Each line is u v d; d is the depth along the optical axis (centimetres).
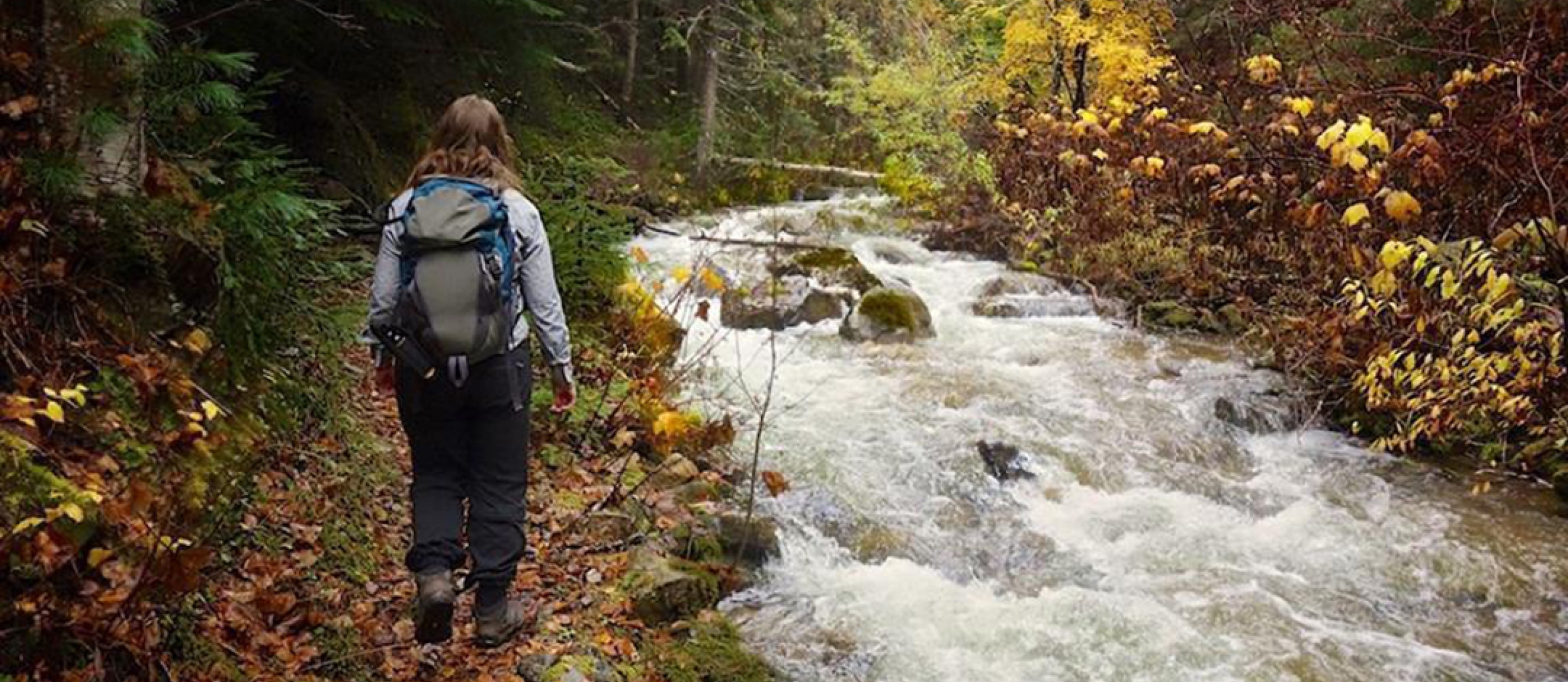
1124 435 681
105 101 399
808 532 539
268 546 379
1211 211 1011
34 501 287
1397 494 625
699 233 1231
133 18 394
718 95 1719
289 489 414
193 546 322
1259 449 693
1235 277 956
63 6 385
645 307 707
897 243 1221
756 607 472
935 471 614
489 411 346
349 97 951
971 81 1376
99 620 281
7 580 274
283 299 493
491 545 351
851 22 1625
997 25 1619
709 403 678
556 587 431
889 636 452
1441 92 703
